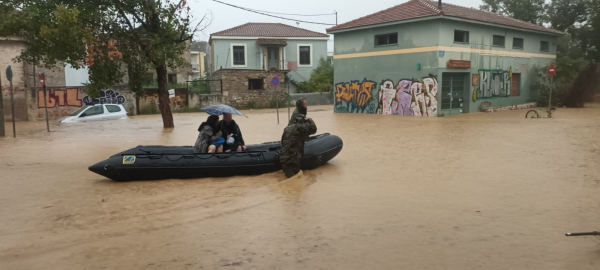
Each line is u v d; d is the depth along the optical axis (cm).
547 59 3244
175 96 3434
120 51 1716
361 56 2730
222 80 3616
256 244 496
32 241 521
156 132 1772
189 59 4394
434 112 2381
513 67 2898
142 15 1766
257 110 3475
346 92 2844
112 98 3011
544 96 3017
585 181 764
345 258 450
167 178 846
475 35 2572
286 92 4262
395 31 2533
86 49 1574
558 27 3981
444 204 640
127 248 493
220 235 529
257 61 4534
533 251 457
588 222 546
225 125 924
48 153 1217
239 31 4578
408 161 1001
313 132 855
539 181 774
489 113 2547
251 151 886
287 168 838
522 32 2955
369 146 1253
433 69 2372
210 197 709
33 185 821
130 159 823
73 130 1870
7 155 1185
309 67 4684
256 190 750
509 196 677
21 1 1448
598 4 3666
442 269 418
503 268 417
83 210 650
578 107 2870
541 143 1232
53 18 1456
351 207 637
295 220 581
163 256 467
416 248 471
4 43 2581
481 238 497
